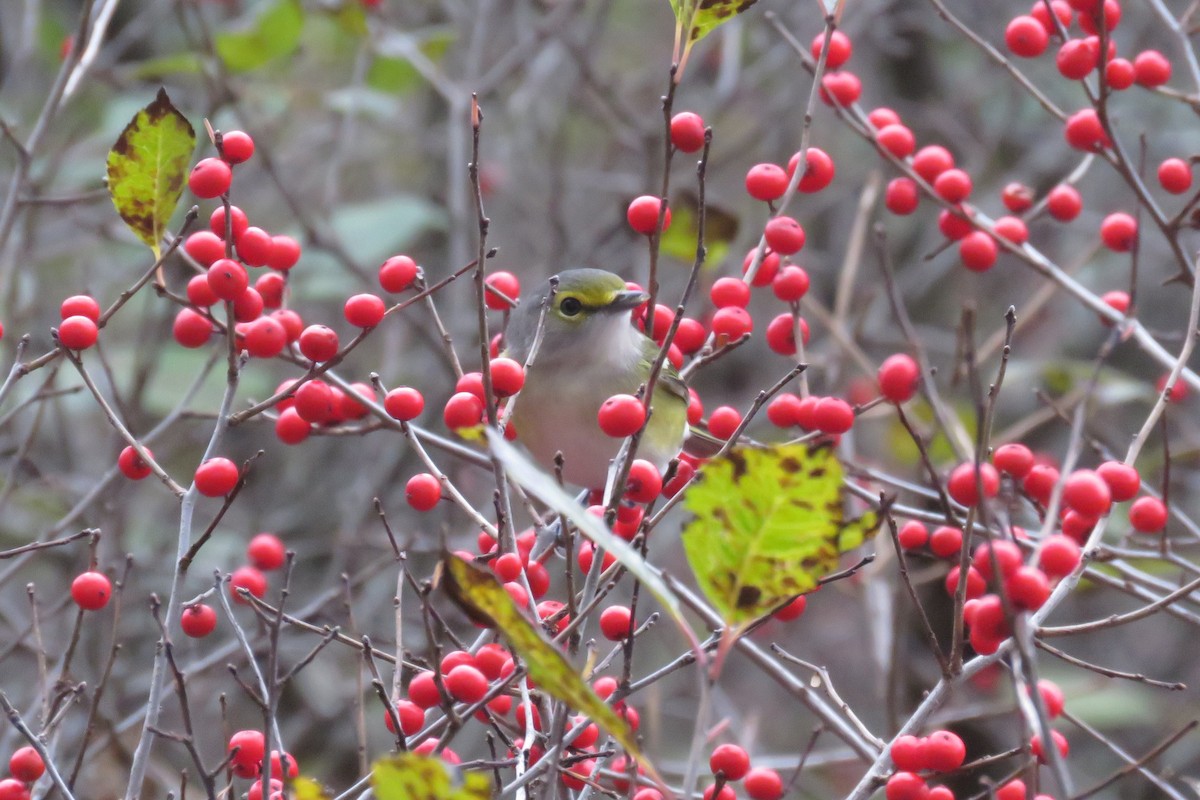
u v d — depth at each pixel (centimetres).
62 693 577
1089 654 1396
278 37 1227
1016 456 614
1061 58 743
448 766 417
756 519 440
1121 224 801
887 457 1235
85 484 1161
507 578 541
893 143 778
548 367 847
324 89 1457
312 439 1466
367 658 496
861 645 1517
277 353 610
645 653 1439
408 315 1258
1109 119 738
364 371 1459
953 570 635
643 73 1698
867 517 439
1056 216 814
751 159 1600
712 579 445
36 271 1296
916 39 1578
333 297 1344
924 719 521
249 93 1305
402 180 1645
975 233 787
